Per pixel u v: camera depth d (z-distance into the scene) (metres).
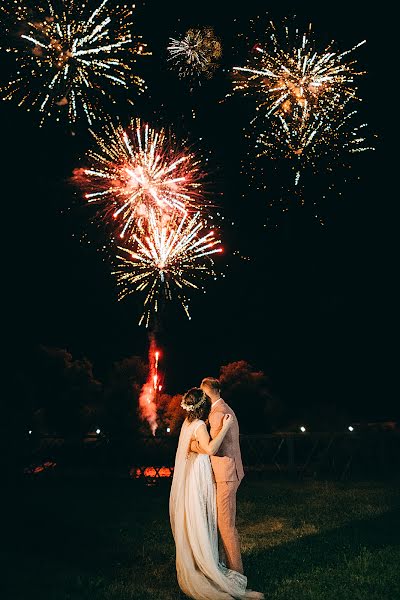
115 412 13.91
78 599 5.89
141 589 6.14
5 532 8.41
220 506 6.01
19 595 6.00
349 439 13.30
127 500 10.83
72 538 8.16
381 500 10.15
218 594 5.65
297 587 5.93
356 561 6.60
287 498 10.57
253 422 14.86
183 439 6.08
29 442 13.22
